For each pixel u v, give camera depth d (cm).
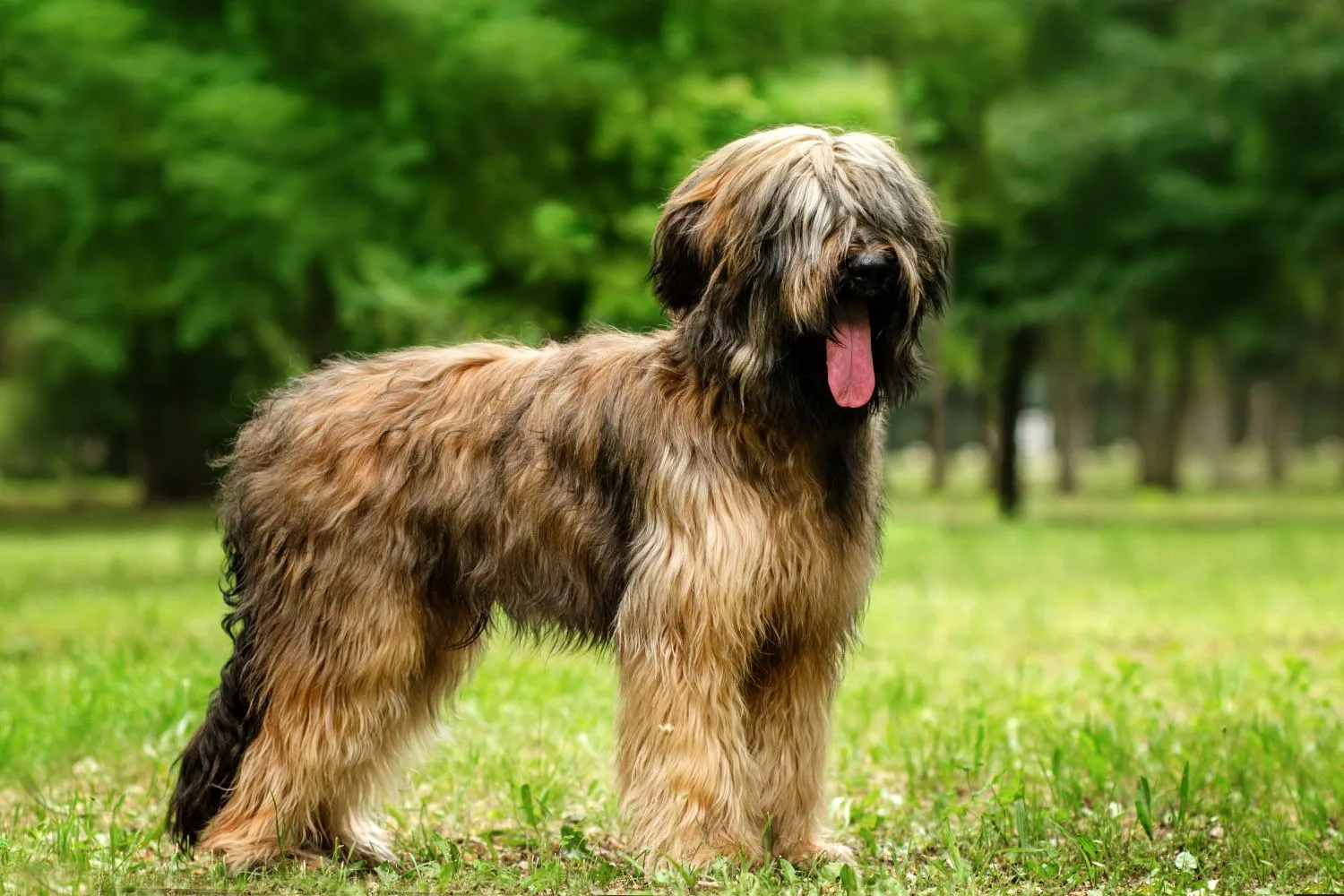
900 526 2281
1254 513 3036
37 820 573
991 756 672
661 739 464
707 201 488
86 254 1675
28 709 742
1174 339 3625
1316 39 2561
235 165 1510
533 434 500
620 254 1841
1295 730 682
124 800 602
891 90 2102
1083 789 615
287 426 528
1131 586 1480
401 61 1568
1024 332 2925
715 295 472
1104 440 7719
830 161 466
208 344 2883
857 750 704
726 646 469
